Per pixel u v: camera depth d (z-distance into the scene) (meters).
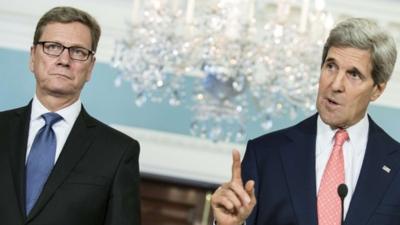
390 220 2.08
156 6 4.23
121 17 4.95
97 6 4.96
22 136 2.28
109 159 2.28
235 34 4.24
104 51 5.02
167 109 5.05
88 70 2.35
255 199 1.99
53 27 2.30
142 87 4.39
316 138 2.22
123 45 4.34
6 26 4.93
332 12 4.86
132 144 2.36
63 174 2.21
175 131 5.05
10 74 4.97
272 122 5.00
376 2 4.80
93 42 2.36
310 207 2.09
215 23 4.22
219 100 4.70
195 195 5.19
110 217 2.23
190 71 4.65
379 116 4.96
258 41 4.54
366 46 2.08
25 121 2.32
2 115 2.36
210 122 5.06
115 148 2.31
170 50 4.29
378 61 2.10
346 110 2.11
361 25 2.10
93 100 5.05
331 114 2.12
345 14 4.86
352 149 2.17
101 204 2.23
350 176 2.14
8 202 2.17
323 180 2.13
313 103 4.29
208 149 5.05
